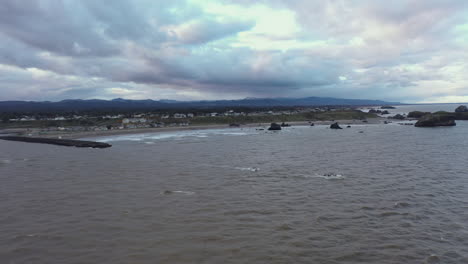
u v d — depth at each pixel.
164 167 50.34
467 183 37.16
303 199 31.95
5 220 26.98
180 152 68.88
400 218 26.44
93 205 30.72
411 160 53.00
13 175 45.34
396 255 20.30
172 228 24.89
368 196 32.62
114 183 39.47
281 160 55.94
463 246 21.44
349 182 38.62
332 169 46.78
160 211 28.78
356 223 25.50
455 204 29.72
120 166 52.03
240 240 22.64
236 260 19.86
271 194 33.91
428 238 22.69
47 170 49.25
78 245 22.12
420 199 31.34
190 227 25.03
